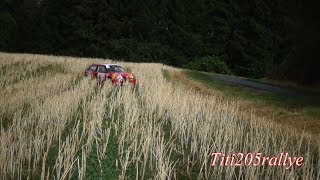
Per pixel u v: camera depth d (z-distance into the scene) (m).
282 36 48.06
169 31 90.50
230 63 81.88
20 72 30.66
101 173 8.77
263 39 77.81
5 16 91.62
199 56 87.50
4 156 8.62
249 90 25.86
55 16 86.25
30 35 86.81
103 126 12.61
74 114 14.43
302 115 16.98
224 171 9.36
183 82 30.39
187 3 95.69
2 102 15.55
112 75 24.59
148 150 9.80
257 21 80.38
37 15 87.81
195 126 12.33
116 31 83.62
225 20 89.12
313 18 26.66
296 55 28.14
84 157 8.62
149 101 16.84
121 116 14.35
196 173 9.26
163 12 91.81
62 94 17.50
